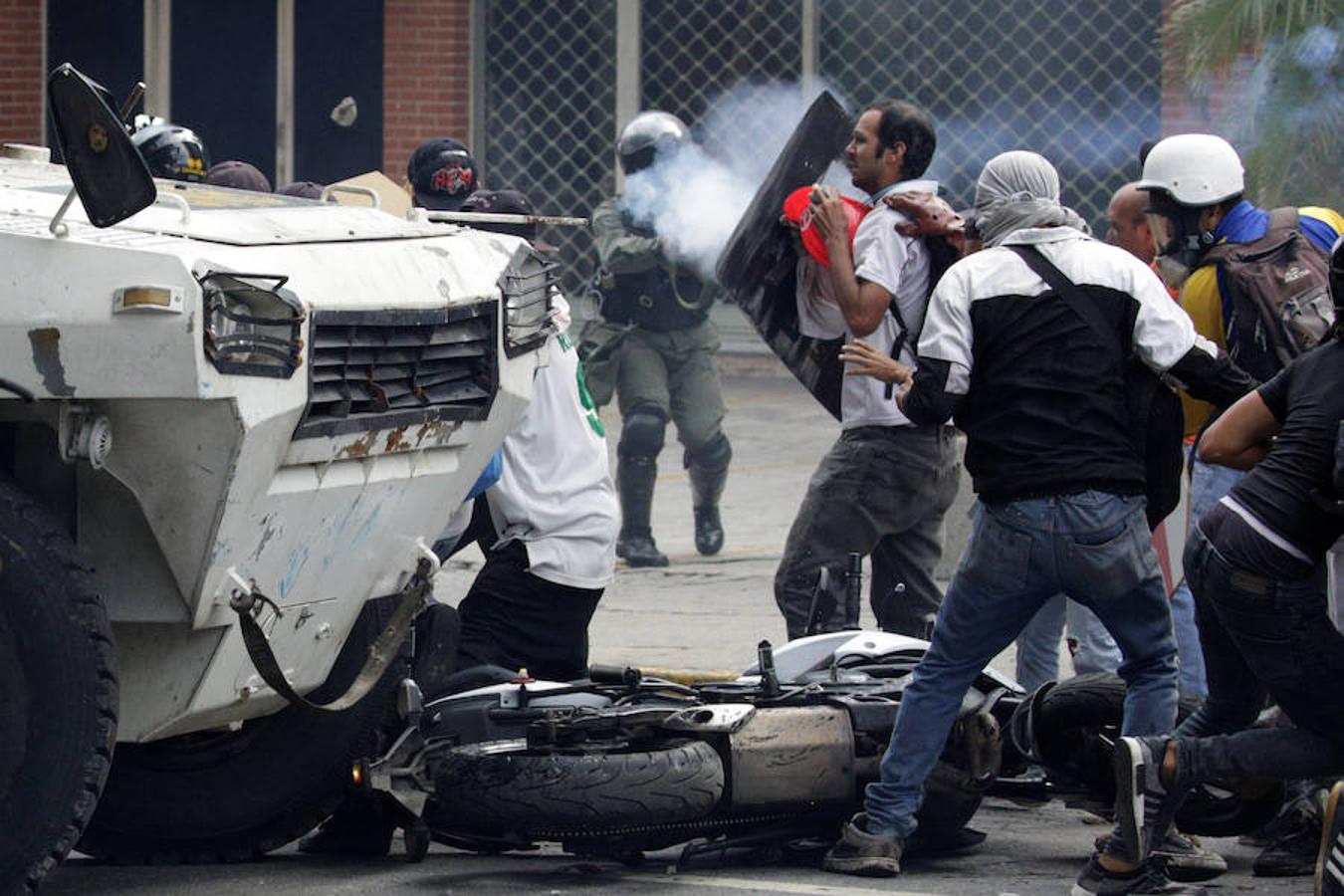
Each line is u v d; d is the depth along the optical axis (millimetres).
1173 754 17469
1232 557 17172
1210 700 18609
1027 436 18344
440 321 18141
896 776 19016
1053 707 19859
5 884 16516
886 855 19125
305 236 17672
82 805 16625
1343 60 37312
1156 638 18609
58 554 16469
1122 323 18484
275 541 17172
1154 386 18609
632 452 36125
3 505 16391
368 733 20094
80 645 16484
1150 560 18453
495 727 20109
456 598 32906
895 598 24719
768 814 19297
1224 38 37812
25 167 19844
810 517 24062
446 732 20266
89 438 15977
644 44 59656
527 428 22141
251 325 15945
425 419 18156
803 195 23922
